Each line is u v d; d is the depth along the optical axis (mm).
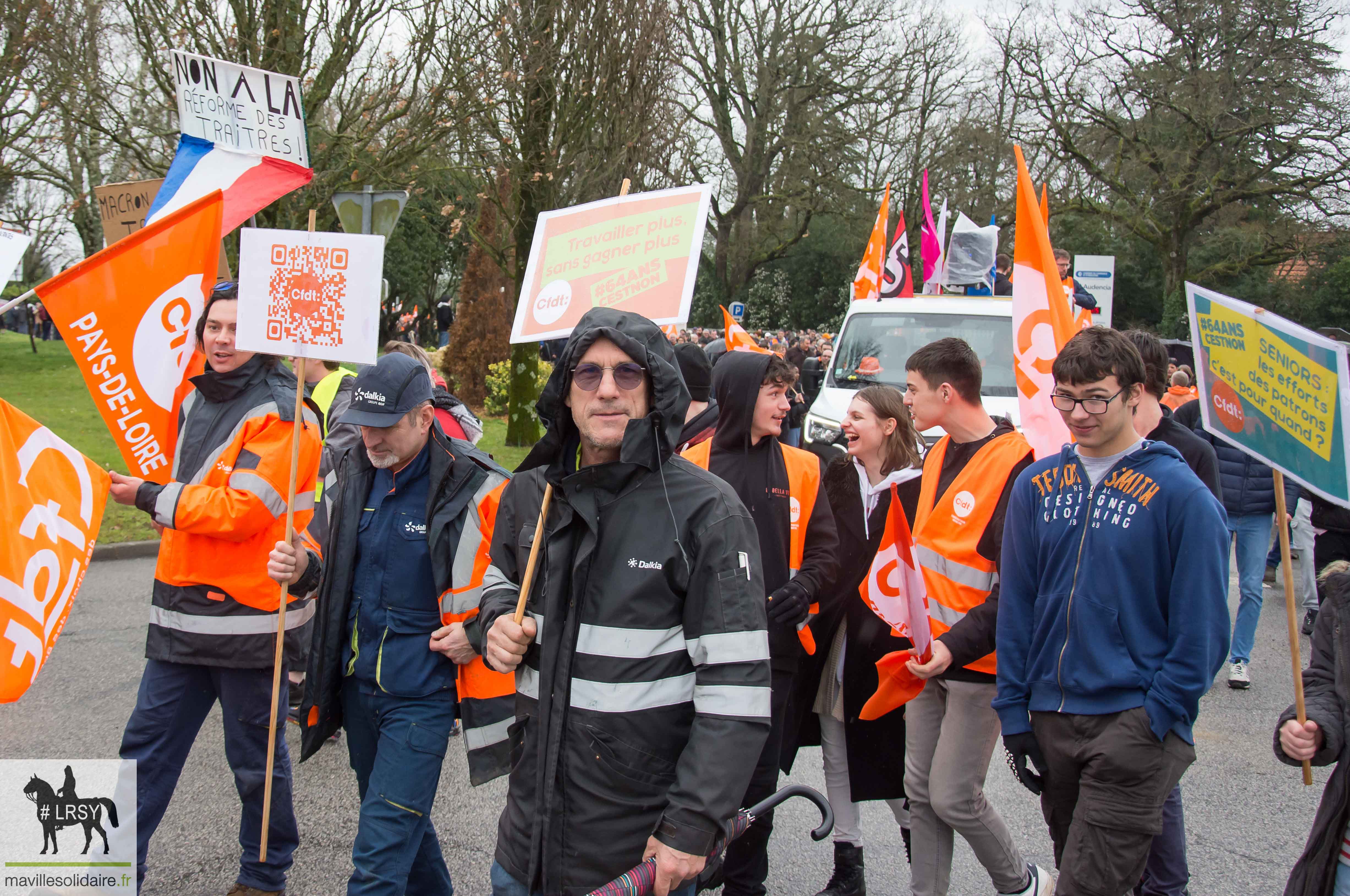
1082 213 28578
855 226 33562
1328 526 5660
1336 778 2314
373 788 2861
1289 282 29266
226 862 3713
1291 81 23766
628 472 2078
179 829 3977
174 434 3328
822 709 3586
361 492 2984
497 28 10742
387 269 28391
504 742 2932
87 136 11672
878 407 3691
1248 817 4355
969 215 30625
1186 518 2439
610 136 12484
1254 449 2574
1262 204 26047
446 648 2797
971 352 3236
